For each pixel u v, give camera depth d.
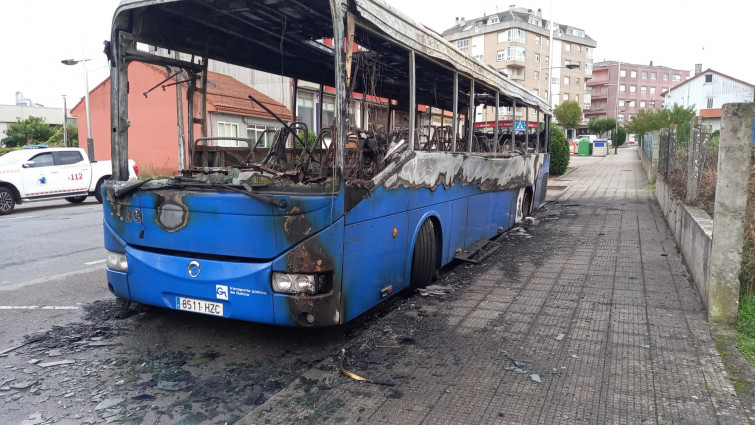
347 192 4.13
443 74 6.63
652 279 6.51
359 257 4.38
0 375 3.92
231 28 5.36
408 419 3.21
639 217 11.87
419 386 3.65
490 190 8.41
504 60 73.88
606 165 32.53
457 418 3.22
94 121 29.38
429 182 5.86
